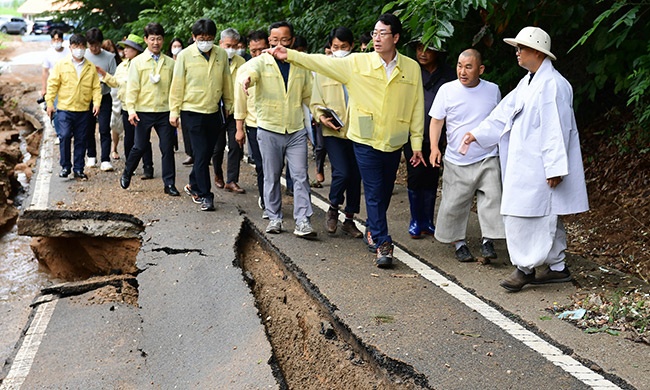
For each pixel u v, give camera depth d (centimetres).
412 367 484
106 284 763
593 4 830
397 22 666
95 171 1169
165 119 981
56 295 743
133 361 585
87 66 1088
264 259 766
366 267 692
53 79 1077
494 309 584
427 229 793
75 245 927
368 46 792
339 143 769
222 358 545
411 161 707
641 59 746
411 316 570
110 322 668
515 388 455
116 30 2655
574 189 602
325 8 1157
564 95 595
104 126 1156
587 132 1018
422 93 697
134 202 945
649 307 570
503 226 681
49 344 633
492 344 518
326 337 561
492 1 699
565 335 530
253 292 664
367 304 596
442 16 670
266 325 603
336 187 776
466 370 479
